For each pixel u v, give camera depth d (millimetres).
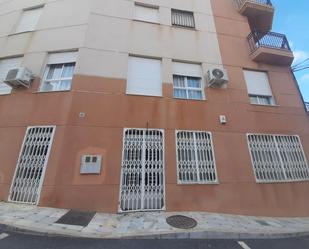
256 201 6977
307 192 7598
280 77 9508
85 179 6070
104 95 7113
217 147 7379
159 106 7465
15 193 5973
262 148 7855
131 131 6926
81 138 6445
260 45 9094
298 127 8641
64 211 5559
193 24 9711
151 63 8172
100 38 7879
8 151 6445
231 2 10750
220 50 9180
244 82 8805
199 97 8258
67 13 8453
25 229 4438
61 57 7773
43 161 6219
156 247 4262
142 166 6582
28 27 8836
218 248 4449
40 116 6770
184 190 6590
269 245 4824
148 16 9242
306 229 5867
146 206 6242
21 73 7000
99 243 4250
